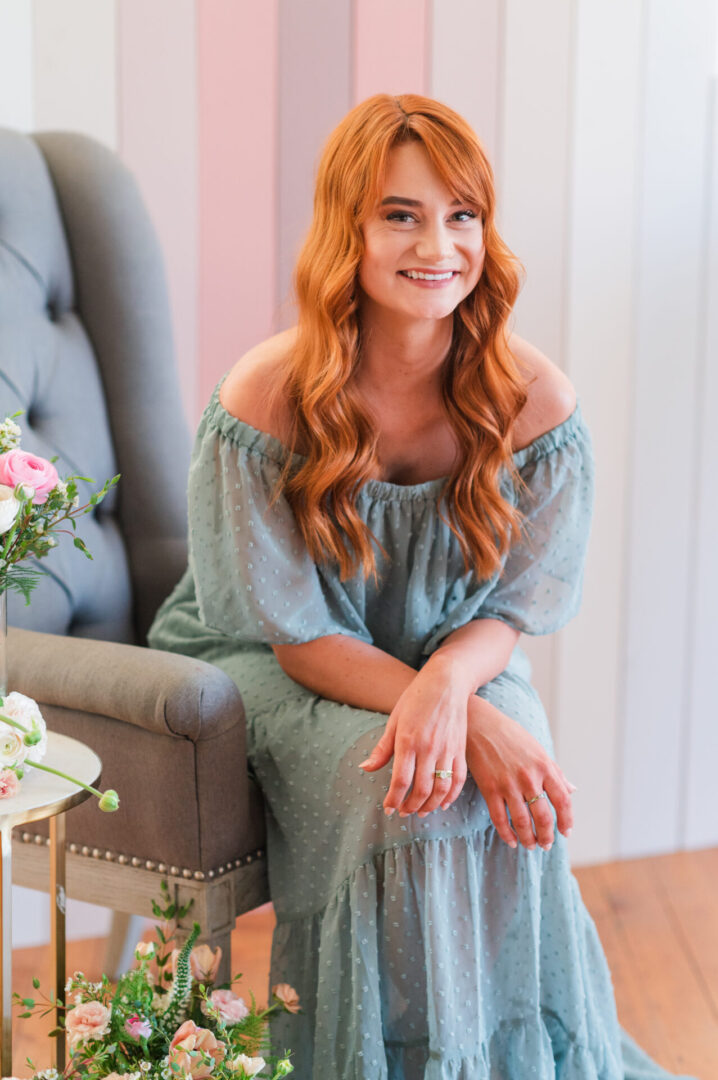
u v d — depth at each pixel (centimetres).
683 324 232
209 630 170
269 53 202
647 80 221
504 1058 138
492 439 148
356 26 205
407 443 153
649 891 231
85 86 193
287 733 146
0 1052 119
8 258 175
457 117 137
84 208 183
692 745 248
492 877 137
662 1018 186
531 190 217
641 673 241
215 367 207
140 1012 129
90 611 181
